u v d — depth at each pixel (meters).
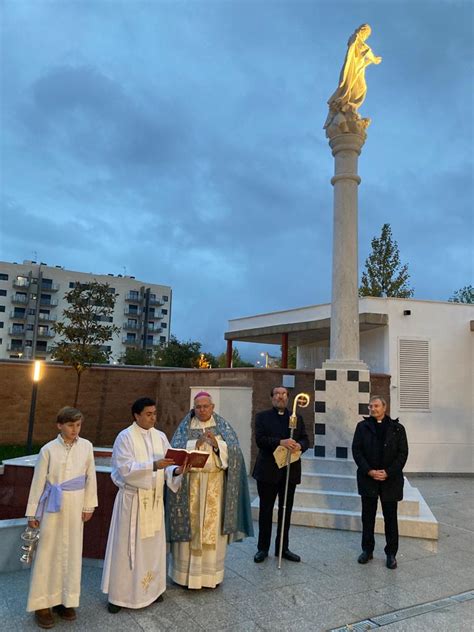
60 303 80.44
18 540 5.11
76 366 13.27
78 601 4.04
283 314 18.56
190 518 4.71
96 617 4.13
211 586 4.73
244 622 4.13
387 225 22.95
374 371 14.15
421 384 13.38
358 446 5.71
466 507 8.98
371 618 4.29
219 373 12.58
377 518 6.84
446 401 13.42
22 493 5.74
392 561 5.50
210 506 4.75
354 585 4.98
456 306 13.88
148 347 83.56
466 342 13.80
